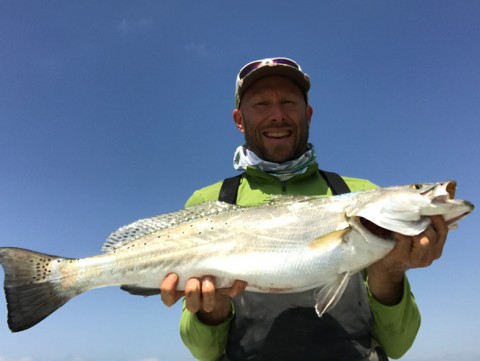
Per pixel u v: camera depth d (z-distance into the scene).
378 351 0.60
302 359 0.57
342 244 0.56
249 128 0.81
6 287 0.57
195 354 0.65
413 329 0.61
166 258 0.59
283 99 0.79
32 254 0.59
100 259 0.60
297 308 0.60
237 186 0.77
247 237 0.59
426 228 0.54
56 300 0.58
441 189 0.56
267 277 0.57
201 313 0.60
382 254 0.56
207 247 0.59
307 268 0.57
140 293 0.59
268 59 0.82
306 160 0.77
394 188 0.58
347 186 0.74
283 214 0.61
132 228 0.62
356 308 0.60
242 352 0.59
